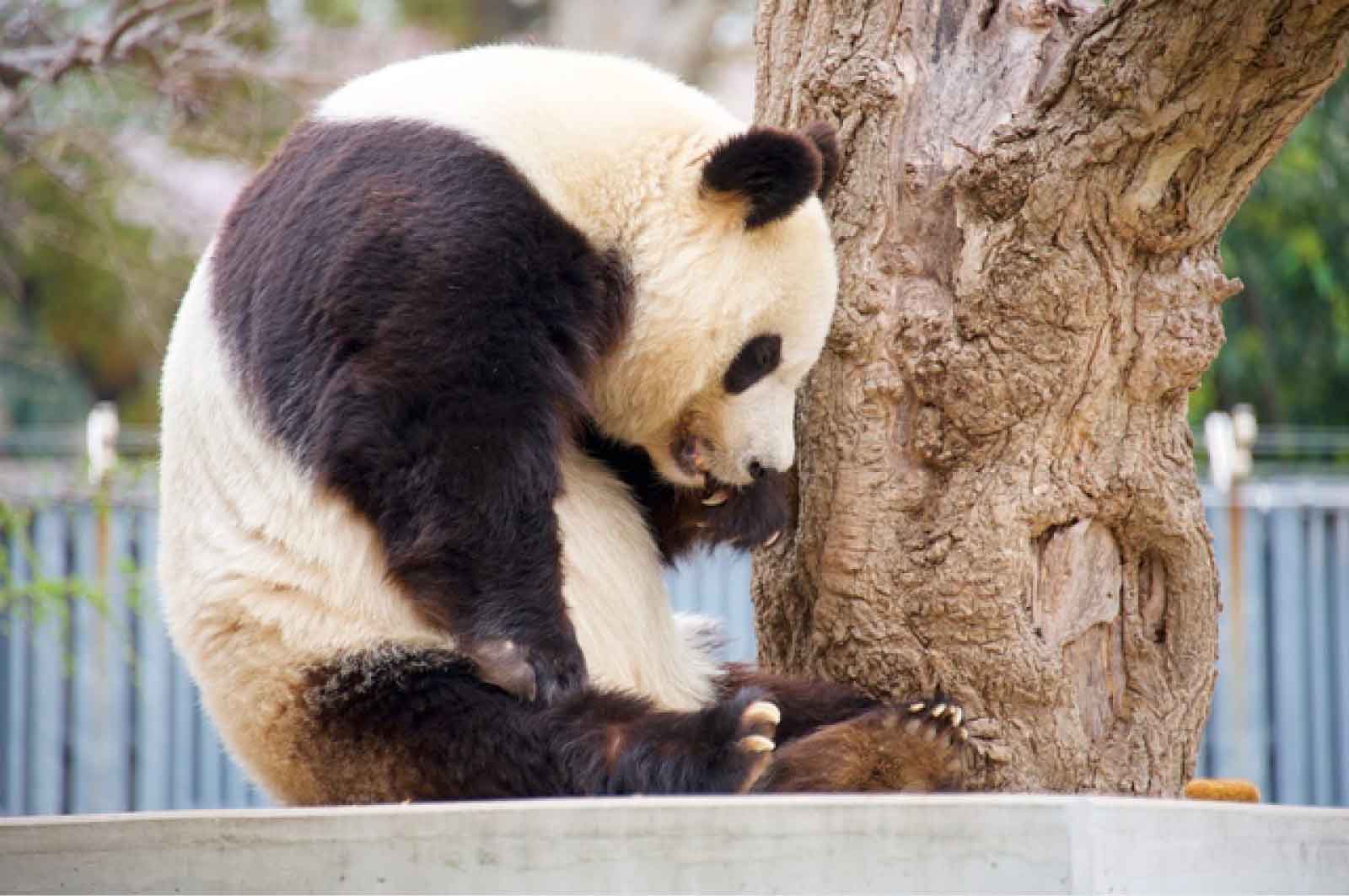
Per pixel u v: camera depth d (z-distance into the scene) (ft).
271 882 22.74
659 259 32.55
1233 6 27.61
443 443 28.53
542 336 29.76
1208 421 61.36
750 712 28.19
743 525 34.63
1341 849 25.61
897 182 32.73
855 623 32.22
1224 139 29.58
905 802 22.53
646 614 33.04
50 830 23.15
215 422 30.60
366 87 31.86
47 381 112.57
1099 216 30.53
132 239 88.58
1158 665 32.12
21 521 57.82
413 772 29.04
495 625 28.81
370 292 28.66
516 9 125.39
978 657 31.30
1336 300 89.71
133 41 60.08
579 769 28.35
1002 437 31.27
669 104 33.78
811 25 34.50
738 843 22.48
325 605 29.58
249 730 30.55
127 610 62.85
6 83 62.39
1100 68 29.63
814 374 33.76
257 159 64.23
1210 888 23.70
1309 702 59.82
